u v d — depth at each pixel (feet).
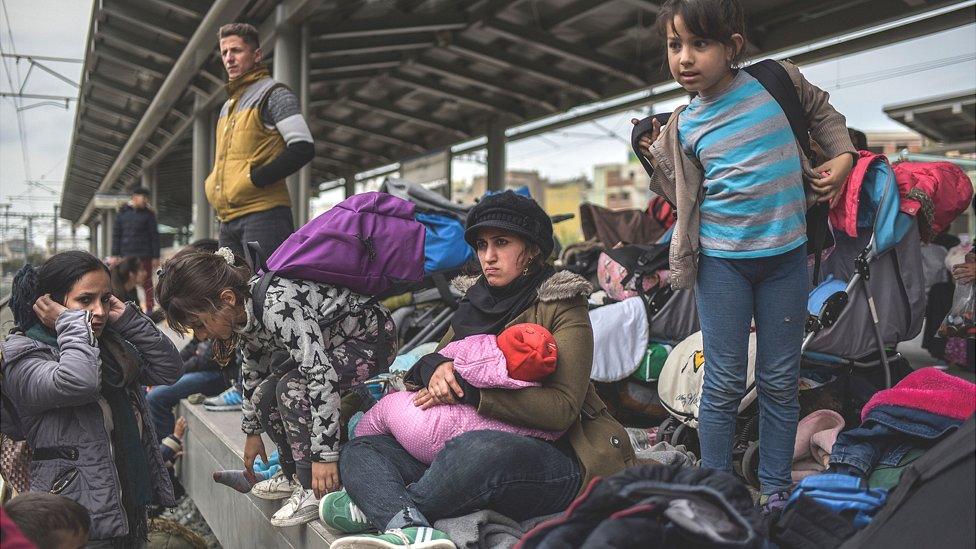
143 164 73.20
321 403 7.09
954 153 44.70
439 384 6.70
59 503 6.04
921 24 24.52
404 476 6.89
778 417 7.41
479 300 7.45
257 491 8.23
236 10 24.88
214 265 6.98
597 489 4.83
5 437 7.86
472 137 47.91
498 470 6.29
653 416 11.56
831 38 26.50
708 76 6.91
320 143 57.67
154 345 8.53
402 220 7.80
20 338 7.69
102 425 7.77
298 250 7.24
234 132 12.08
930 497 4.57
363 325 7.75
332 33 27.71
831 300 9.12
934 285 18.21
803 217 7.13
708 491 4.61
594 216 15.55
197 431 12.78
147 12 28.53
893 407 6.30
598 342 11.13
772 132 6.97
